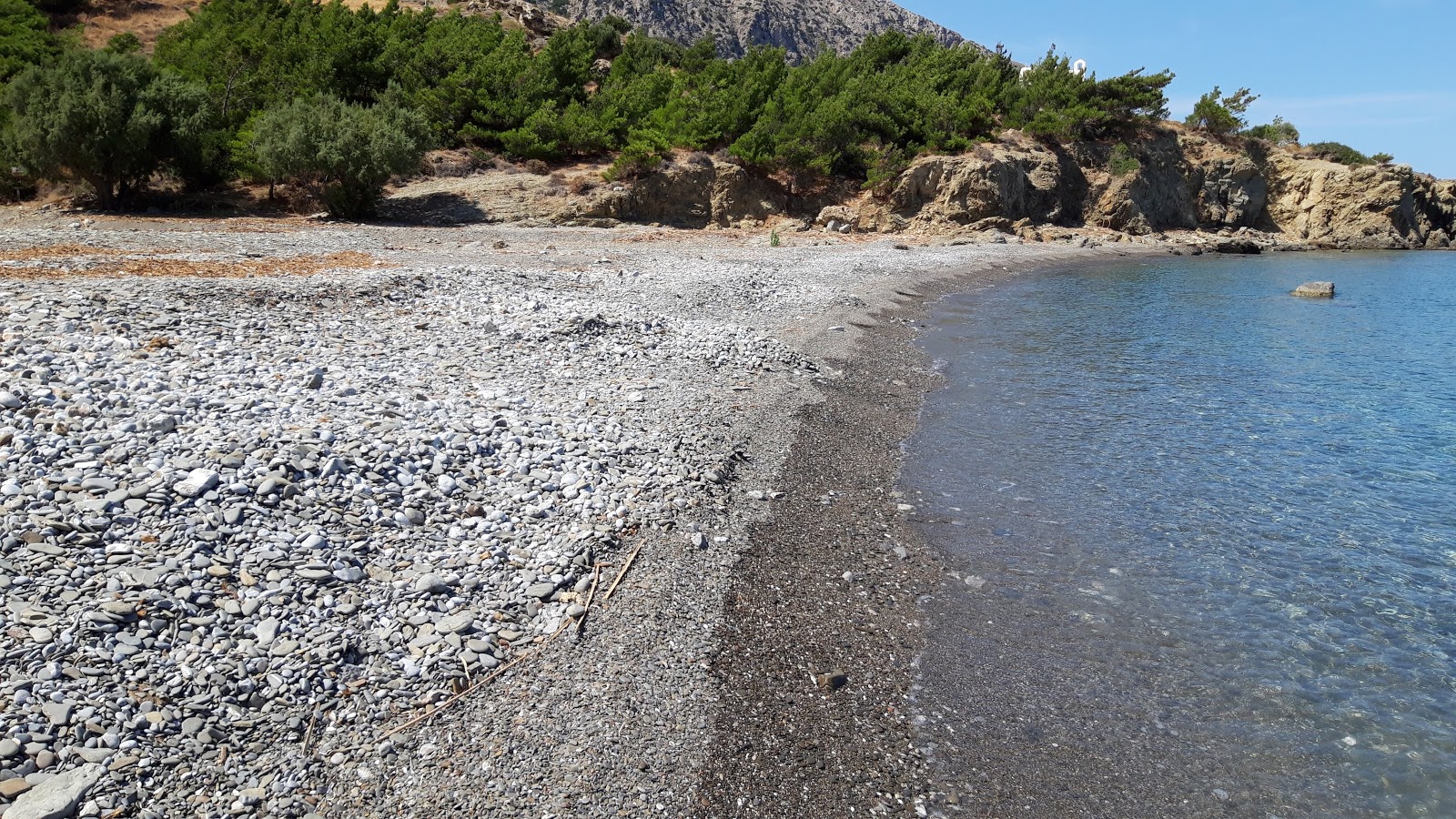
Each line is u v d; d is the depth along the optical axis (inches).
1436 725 271.0
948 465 485.1
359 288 611.2
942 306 1028.5
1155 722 269.6
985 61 2311.8
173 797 201.9
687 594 313.0
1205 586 352.5
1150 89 2217.0
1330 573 364.5
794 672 282.4
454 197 1421.0
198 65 1503.4
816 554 361.7
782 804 227.0
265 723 225.3
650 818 216.8
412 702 241.6
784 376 601.3
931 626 318.0
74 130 1095.6
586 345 573.6
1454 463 496.4
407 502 327.3
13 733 203.8
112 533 270.8
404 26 1792.6
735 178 1631.4
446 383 464.4
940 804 232.8
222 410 366.6
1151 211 2182.6
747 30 5984.3
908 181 1797.5
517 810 213.3
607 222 1469.0
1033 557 375.2
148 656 233.1
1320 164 2400.3
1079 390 655.8
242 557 276.5
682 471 405.4
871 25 7135.8
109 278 561.6
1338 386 678.5
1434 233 2504.9
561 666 264.2
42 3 1962.4
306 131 1208.2
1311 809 236.7
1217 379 700.0
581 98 1806.1
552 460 383.9
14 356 385.1
